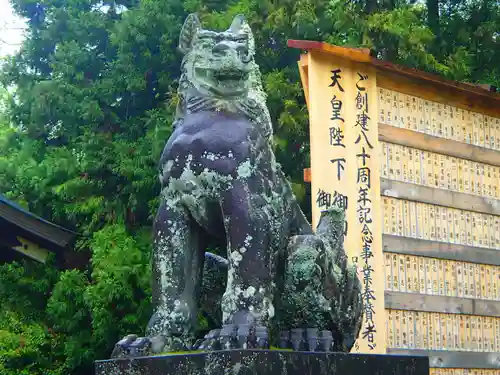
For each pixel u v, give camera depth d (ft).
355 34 40.01
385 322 25.41
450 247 27.78
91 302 35.70
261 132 12.12
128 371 11.08
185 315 11.64
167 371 10.75
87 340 37.81
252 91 12.33
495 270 29.09
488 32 47.55
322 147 25.34
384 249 25.91
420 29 40.22
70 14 50.75
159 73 45.29
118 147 42.60
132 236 40.70
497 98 29.76
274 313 11.94
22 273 39.55
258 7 40.45
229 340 10.80
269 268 11.49
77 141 46.83
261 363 10.39
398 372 12.13
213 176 11.53
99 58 49.93
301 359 10.89
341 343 13.21
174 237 11.75
